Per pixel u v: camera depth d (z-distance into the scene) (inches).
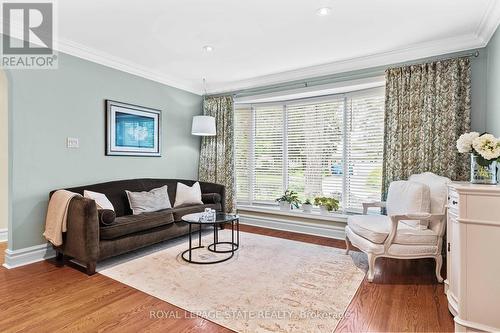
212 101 193.0
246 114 192.4
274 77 169.3
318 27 107.3
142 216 124.1
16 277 98.7
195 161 197.2
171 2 90.7
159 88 168.9
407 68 126.6
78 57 127.6
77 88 127.6
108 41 121.5
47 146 117.6
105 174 140.6
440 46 120.6
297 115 176.1
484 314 66.7
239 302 82.4
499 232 65.4
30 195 112.7
